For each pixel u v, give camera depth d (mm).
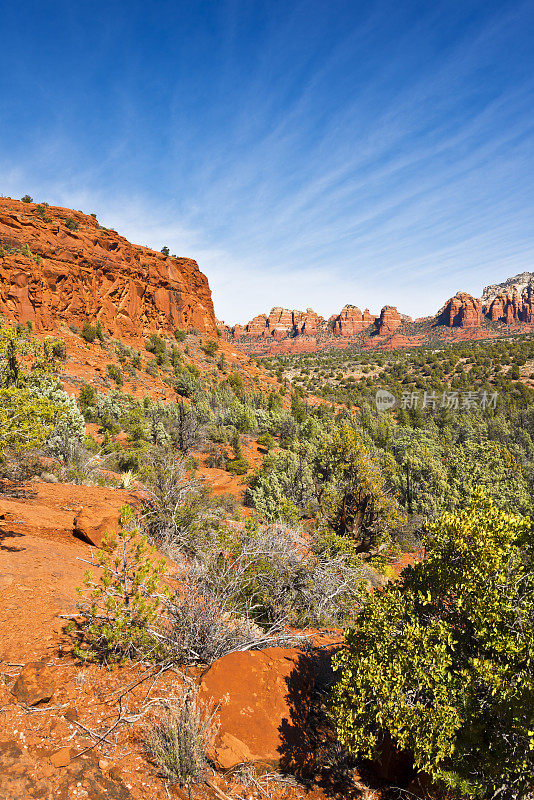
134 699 3201
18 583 4297
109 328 70125
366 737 3164
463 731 2939
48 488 8758
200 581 4996
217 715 3285
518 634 3072
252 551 5793
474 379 120812
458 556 3711
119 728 2867
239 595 5359
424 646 3211
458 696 3078
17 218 65438
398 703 3082
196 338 92125
